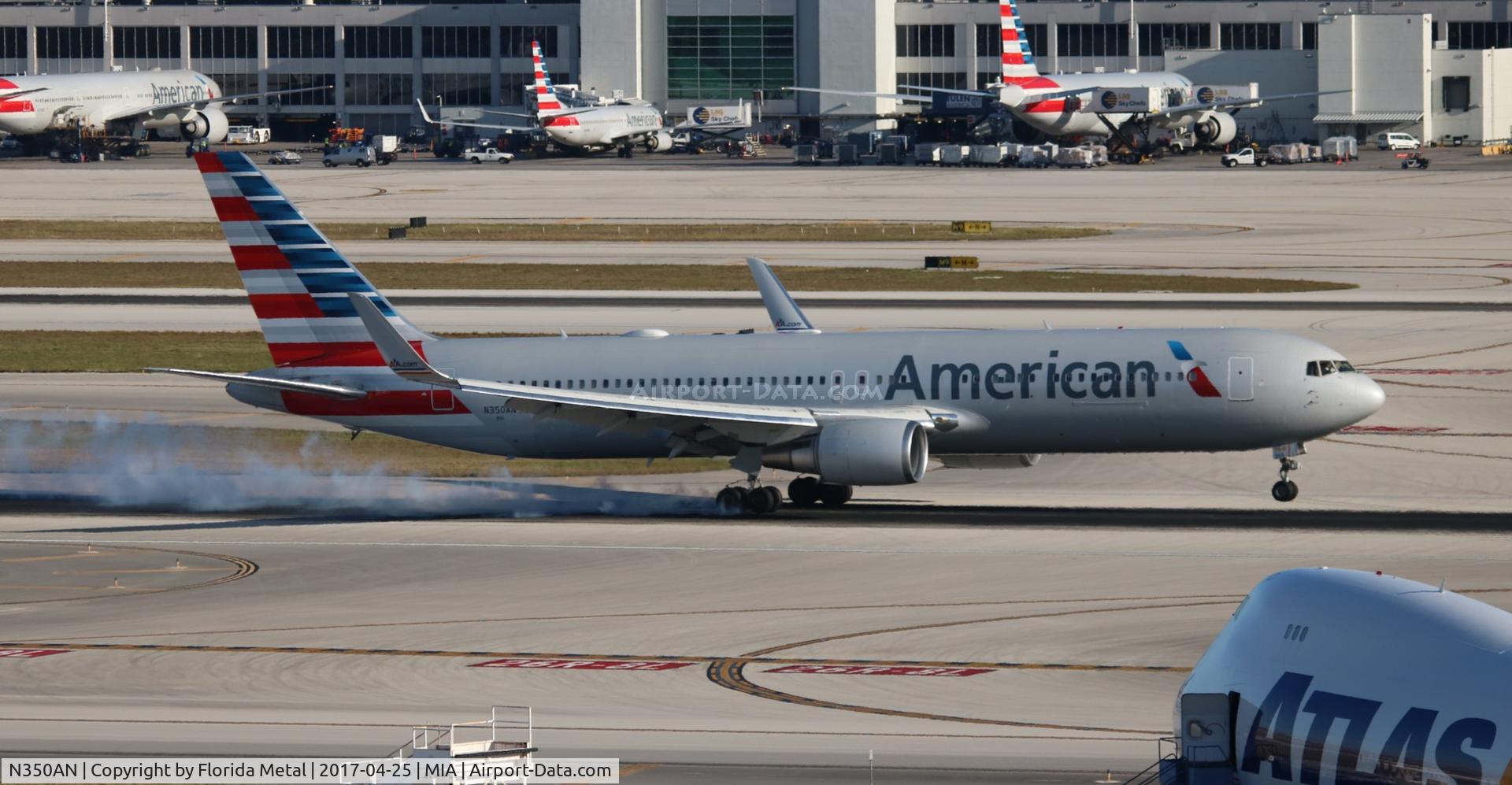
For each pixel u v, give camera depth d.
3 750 122.88
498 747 114.12
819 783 114.06
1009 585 179.38
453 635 161.38
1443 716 78.06
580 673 146.38
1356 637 84.81
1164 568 186.62
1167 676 142.62
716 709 134.12
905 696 137.50
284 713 133.62
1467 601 85.62
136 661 152.12
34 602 178.75
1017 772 116.19
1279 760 85.38
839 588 179.50
